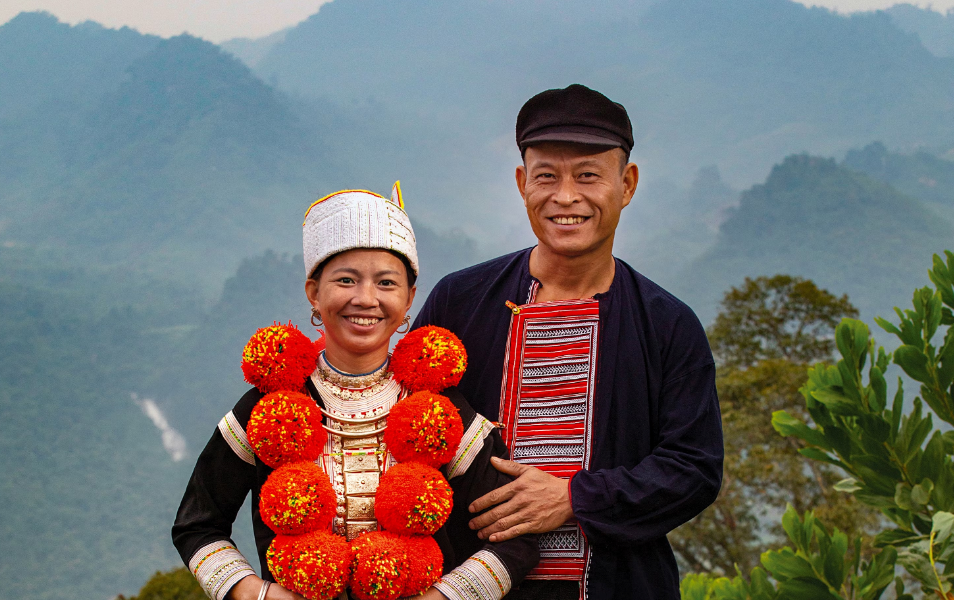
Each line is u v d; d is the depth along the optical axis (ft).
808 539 11.99
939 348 12.05
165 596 51.21
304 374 7.93
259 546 7.80
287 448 7.47
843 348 12.09
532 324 9.41
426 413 7.73
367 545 7.33
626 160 9.30
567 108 8.96
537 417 9.20
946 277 12.37
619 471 8.52
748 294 85.30
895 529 11.95
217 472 7.91
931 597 12.76
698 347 9.20
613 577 8.68
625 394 9.07
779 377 70.69
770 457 65.46
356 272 7.84
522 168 9.76
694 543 66.85
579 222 9.04
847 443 12.18
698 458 8.61
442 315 10.04
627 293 9.52
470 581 7.64
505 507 8.16
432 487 7.51
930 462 11.57
